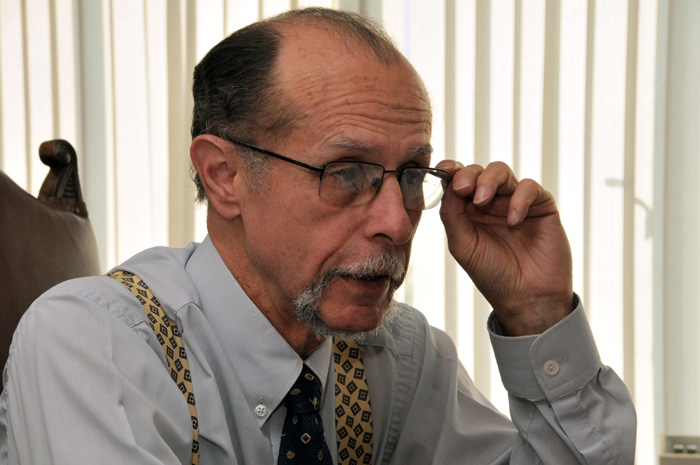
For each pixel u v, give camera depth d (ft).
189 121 7.30
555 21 7.33
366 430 3.34
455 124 7.30
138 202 7.36
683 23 7.31
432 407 3.59
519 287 3.23
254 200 2.76
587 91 7.32
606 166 7.35
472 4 7.30
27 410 2.57
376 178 2.64
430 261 7.23
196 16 7.29
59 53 7.45
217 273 3.01
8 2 7.45
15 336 2.76
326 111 2.61
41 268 3.90
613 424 3.12
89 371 2.52
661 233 7.38
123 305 2.77
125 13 7.38
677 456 4.26
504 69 7.31
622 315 7.37
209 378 2.83
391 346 3.56
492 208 3.31
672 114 7.32
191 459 2.74
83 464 2.37
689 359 7.38
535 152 7.32
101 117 7.41
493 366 7.25
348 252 2.66
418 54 7.30
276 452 2.96
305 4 7.26
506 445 3.61
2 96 7.48
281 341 2.93
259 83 2.71
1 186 3.76
